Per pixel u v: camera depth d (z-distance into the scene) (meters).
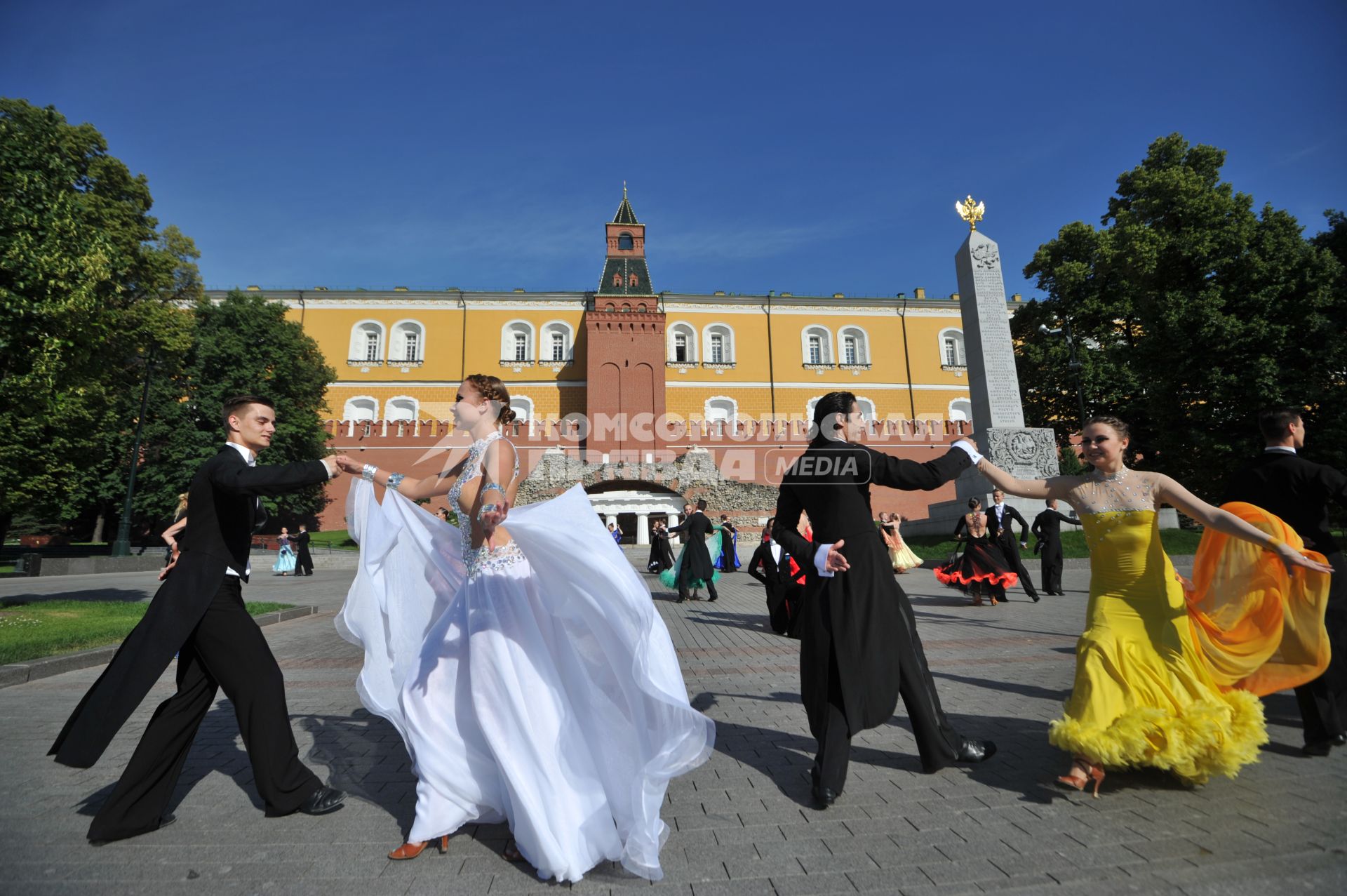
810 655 3.20
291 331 39.88
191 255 32.28
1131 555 3.29
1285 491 3.97
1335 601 3.76
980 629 8.43
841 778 3.03
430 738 2.68
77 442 11.61
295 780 3.03
